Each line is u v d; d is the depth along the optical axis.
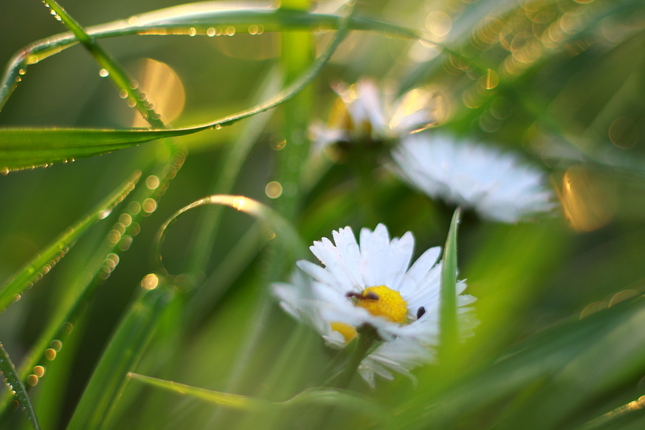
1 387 0.25
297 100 0.28
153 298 0.24
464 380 0.22
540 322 0.26
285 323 0.26
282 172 0.27
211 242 0.27
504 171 0.27
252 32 0.27
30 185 0.30
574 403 0.23
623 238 0.29
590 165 0.29
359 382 0.24
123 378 0.23
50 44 0.24
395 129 0.27
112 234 0.26
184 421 0.24
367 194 0.27
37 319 0.28
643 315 0.23
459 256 0.26
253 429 0.24
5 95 0.23
